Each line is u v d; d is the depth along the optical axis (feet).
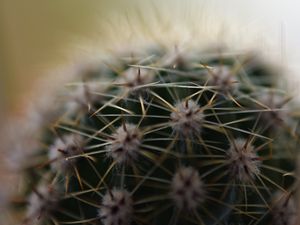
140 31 0.37
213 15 0.39
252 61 0.34
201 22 0.37
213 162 0.30
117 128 0.31
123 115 0.31
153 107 0.31
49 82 0.36
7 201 0.34
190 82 0.32
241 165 0.30
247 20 0.40
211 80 0.32
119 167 0.31
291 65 0.35
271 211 0.31
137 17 0.39
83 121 0.32
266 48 0.35
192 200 0.30
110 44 0.36
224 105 0.31
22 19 0.55
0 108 0.50
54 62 0.41
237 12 0.43
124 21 0.38
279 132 0.32
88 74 0.35
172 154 0.30
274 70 0.35
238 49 0.35
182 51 0.34
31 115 0.35
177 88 0.32
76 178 0.31
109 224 0.30
